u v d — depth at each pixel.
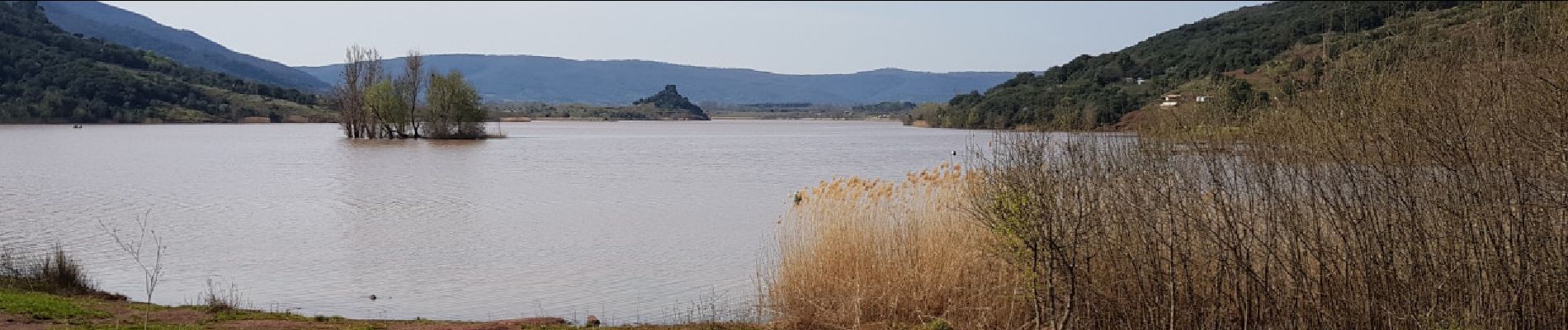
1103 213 10.62
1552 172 9.53
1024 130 12.16
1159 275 10.32
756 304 15.72
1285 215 9.96
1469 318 9.22
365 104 108.50
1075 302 10.70
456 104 109.00
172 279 19.56
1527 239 9.24
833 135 141.25
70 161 65.81
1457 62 10.98
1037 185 10.38
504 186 44.69
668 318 15.64
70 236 26.30
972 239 13.41
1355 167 9.88
